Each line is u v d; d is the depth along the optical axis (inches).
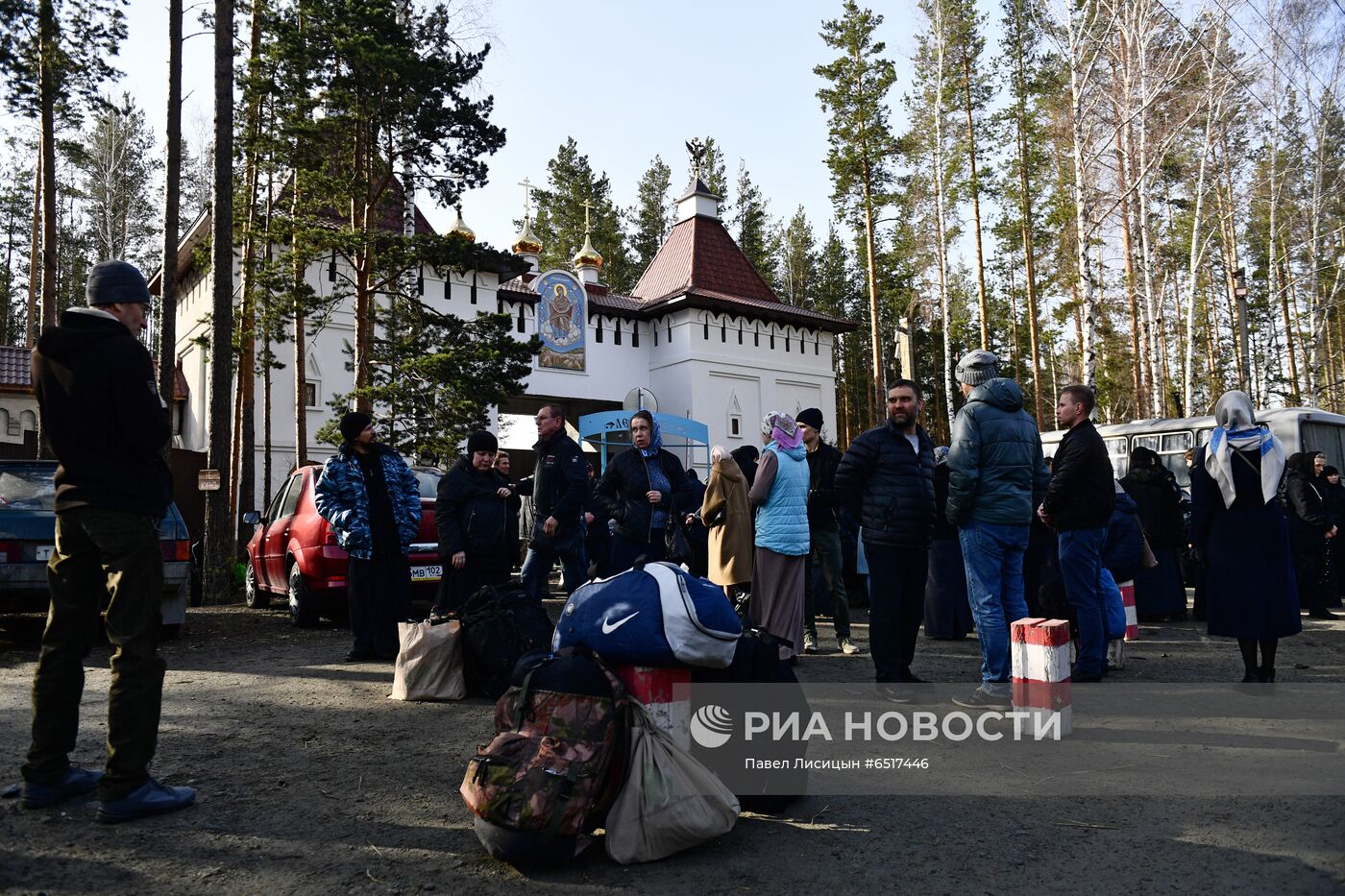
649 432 325.4
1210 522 255.8
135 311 159.8
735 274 1849.2
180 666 297.9
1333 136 1210.6
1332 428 657.6
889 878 128.0
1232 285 1460.4
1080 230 956.0
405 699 244.7
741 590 335.6
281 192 872.9
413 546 392.2
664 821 133.3
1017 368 1969.7
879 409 1600.6
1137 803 157.8
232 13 540.1
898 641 237.0
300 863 133.6
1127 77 1000.9
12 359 1195.9
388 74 737.0
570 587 350.0
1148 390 1098.1
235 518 818.2
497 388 835.4
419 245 780.0
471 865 133.3
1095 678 259.3
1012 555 233.0
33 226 1396.4
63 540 153.5
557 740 133.5
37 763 156.1
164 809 153.8
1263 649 255.0
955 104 1534.2
